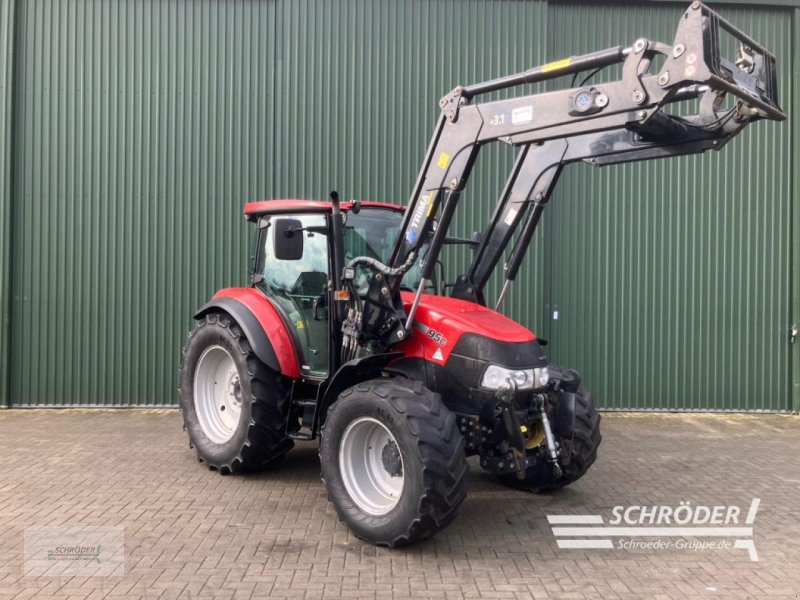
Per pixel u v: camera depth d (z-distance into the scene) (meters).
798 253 8.17
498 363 3.91
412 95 8.01
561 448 4.28
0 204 7.78
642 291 8.16
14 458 5.63
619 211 8.13
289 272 5.12
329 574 3.45
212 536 3.93
